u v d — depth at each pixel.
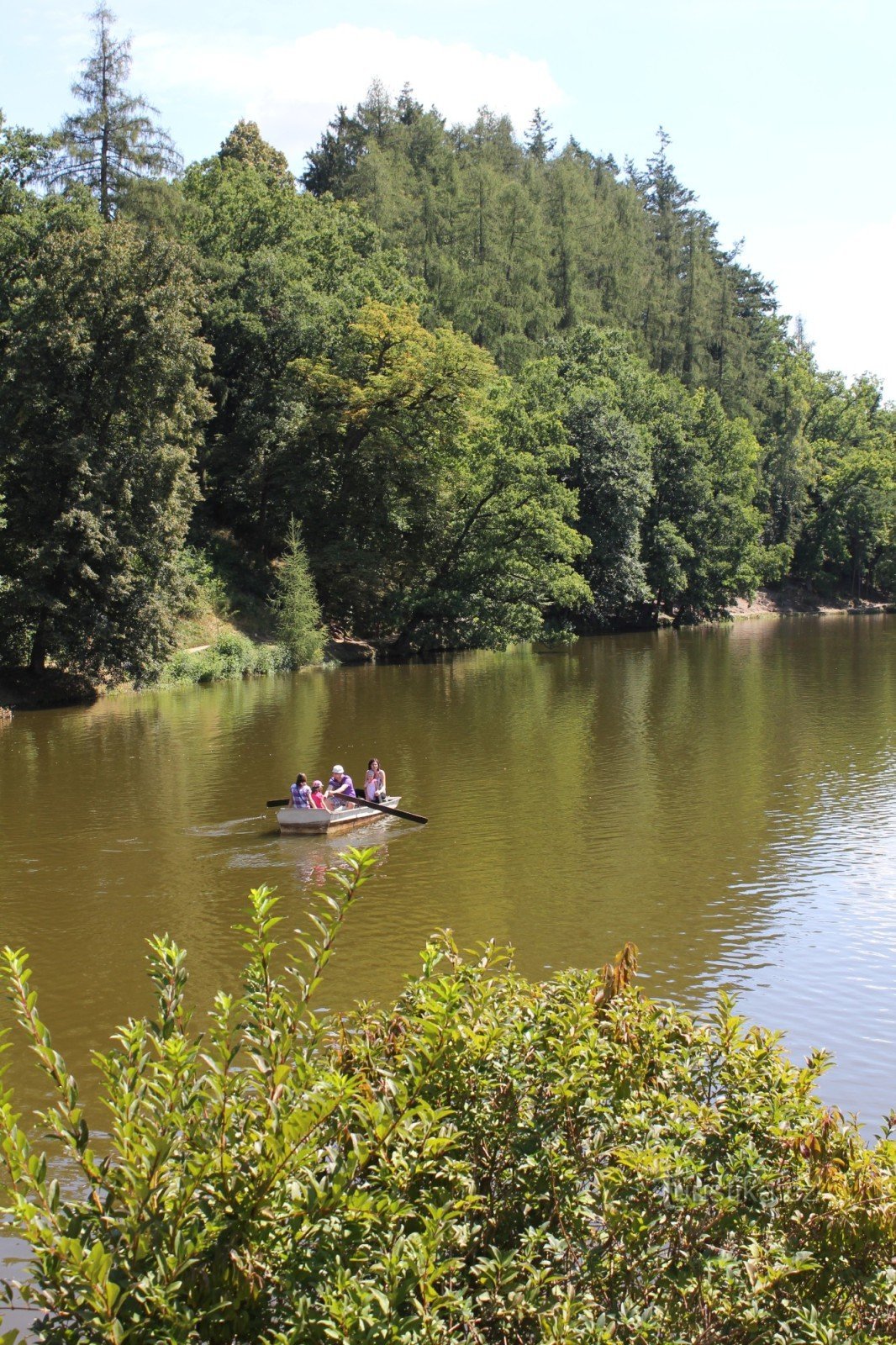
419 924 15.28
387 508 54.47
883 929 15.02
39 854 19.03
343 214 72.19
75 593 37.22
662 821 20.92
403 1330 4.54
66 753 28.25
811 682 41.78
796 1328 5.38
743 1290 5.30
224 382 55.03
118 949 14.47
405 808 22.28
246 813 21.83
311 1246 4.98
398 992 12.77
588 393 65.31
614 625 71.06
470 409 53.62
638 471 65.12
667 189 126.94
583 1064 6.09
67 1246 4.34
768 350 112.88
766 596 92.06
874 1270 5.65
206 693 40.06
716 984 13.24
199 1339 4.66
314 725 32.31
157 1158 4.73
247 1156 4.87
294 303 54.19
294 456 53.59
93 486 36.16
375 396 51.78
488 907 16.00
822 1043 11.56
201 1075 5.55
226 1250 4.73
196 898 16.58
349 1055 6.83
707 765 26.09
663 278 112.12
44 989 13.20
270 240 59.16
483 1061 5.98
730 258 125.56
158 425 38.22
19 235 41.44
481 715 34.16
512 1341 5.25
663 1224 5.62
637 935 14.88
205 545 52.22
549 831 20.30
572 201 107.44
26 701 36.69
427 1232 4.84
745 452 81.75
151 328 36.81
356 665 49.66
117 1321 4.25
